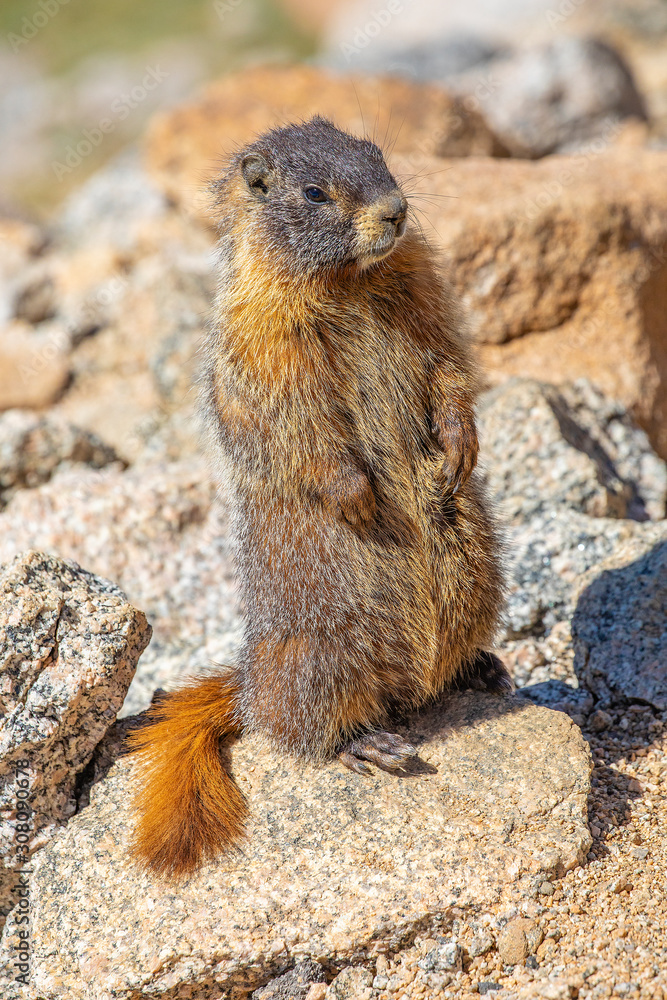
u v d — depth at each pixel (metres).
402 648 8.48
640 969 6.80
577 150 26.02
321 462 8.23
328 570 8.32
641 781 8.46
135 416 17.11
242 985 7.12
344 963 7.07
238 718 8.69
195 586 12.21
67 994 7.04
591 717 9.41
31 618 8.11
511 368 14.45
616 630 9.98
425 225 14.43
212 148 24.33
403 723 8.73
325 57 39.53
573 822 7.60
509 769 8.01
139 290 19.95
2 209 30.88
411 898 7.14
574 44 27.00
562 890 7.29
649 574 10.29
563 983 6.73
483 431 12.55
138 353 19.09
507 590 9.74
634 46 36.31
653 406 14.66
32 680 8.06
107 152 46.28
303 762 8.36
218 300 8.93
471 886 7.18
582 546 11.20
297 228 8.34
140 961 7.02
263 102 23.95
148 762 8.43
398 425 8.66
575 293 14.85
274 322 8.27
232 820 7.79
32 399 18.86
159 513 12.57
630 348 14.79
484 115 24.48
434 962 6.94
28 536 12.52
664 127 28.00
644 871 7.48
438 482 8.74
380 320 8.58
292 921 7.11
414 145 22.38
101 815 8.12
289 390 8.18
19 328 21.08
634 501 13.12
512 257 14.58
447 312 8.98
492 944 7.01
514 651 10.63
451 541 8.64
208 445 9.40
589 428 13.46
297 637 8.34
